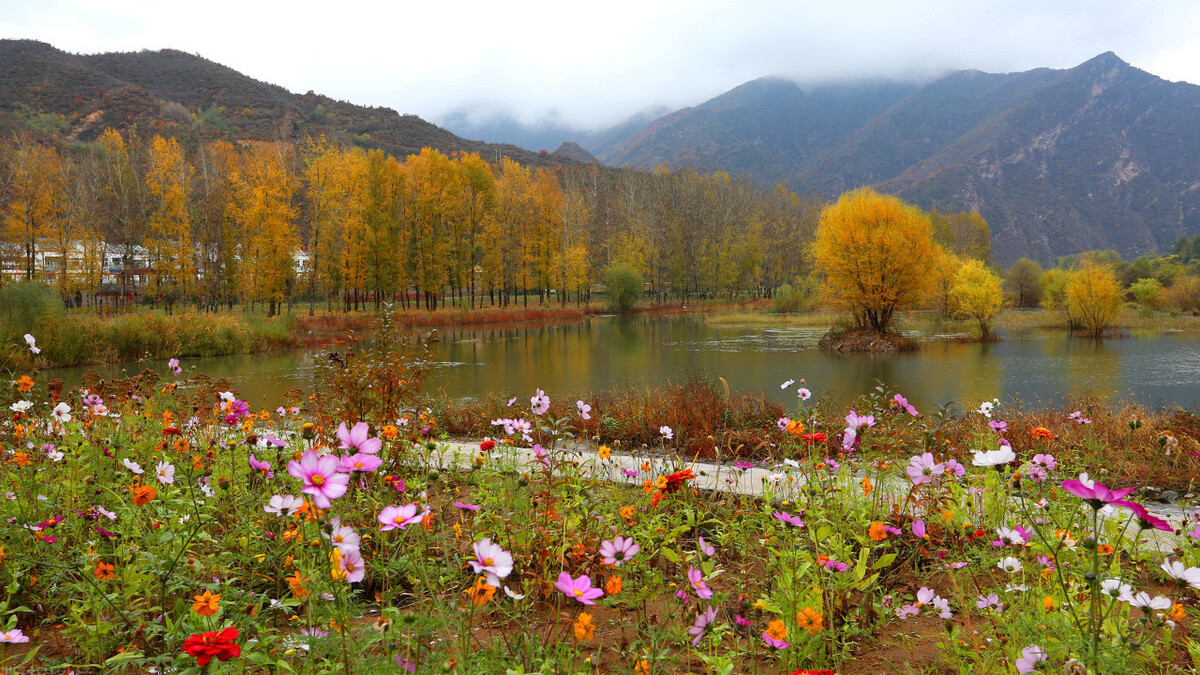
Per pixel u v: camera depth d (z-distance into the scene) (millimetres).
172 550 2314
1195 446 5484
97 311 31688
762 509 3436
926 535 3088
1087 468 5012
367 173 38812
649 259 60656
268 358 22234
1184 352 23516
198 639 1189
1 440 3939
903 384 15992
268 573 2488
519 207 48344
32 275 30922
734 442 6195
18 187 30406
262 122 113938
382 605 2158
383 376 3986
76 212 33719
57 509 2730
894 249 25875
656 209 67188
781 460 4859
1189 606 2506
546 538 2562
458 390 14469
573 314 43969
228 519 2846
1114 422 6816
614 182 90750
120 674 1810
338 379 3998
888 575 2805
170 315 26062
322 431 3484
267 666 1752
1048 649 1676
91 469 3268
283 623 2197
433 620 1714
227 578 2355
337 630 1654
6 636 1803
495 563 1552
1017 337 30469
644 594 2207
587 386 15008
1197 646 1968
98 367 19125
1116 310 31078
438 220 42625
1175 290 46812
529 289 52500
